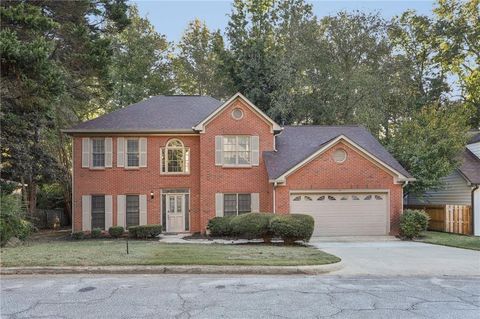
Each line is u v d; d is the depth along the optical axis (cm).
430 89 3531
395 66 3111
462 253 1341
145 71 3694
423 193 2411
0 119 1720
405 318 600
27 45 1419
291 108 3106
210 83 4088
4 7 1560
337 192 1911
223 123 2117
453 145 2169
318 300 701
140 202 2166
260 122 2134
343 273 963
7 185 1786
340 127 2411
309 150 2139
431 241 1712
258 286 808
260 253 1157
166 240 1828
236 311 632
